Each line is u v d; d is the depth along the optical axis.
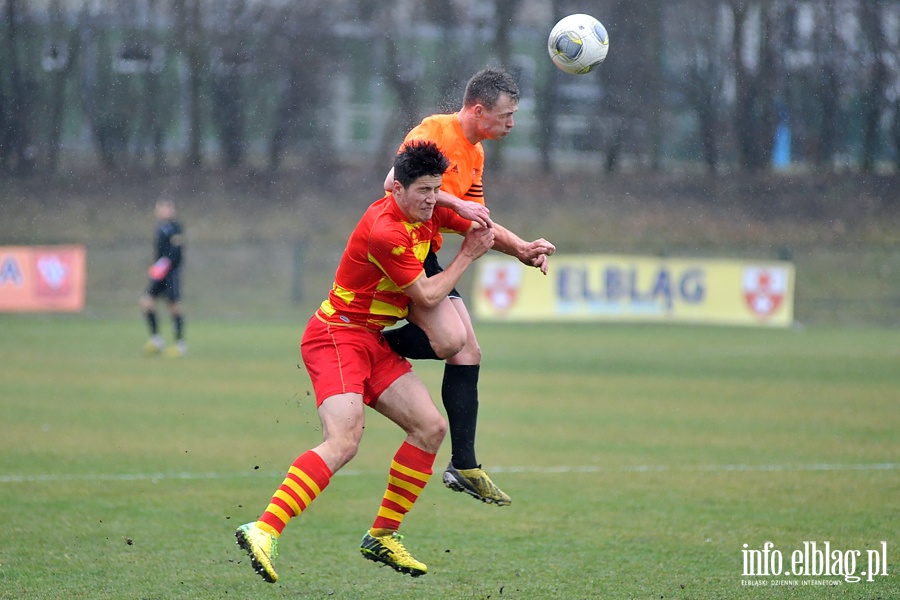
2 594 19.31
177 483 28.81
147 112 96.94
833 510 25.97
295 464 17.80
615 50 102.31
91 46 94.88
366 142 105.00
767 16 95.31
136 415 39.31
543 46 106.12
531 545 23.08
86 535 23.58
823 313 84.88
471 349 19.67
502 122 19.05
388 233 17.80
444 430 19.00
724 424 38.59
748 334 72.56
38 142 94.25
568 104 106.19
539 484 29.02
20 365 52.62
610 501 27.05
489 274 75.94
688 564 21.55
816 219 94.25
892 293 87.44
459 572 21.11
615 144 104.50
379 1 103.81
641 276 75.06
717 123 99.81
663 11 100.25
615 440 35.50
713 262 75.25
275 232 94.50
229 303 84.56
